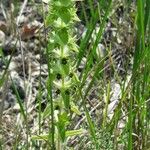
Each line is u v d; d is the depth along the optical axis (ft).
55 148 1.62
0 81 1.72
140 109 1.80
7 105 2.05
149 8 1.95
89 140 1.77
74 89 1.86
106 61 2.18
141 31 1.83
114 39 2.25
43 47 2.35
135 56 1.83
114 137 1.70
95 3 2.52
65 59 1.46
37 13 2.48
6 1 2.62
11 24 2.41
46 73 2.19
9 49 2.33
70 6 1.38
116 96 2.02
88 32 1.90
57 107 1.53
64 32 1.41
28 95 2.05
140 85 1.90
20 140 1.78
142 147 1.73
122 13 2.48
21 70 2.22
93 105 1.97
